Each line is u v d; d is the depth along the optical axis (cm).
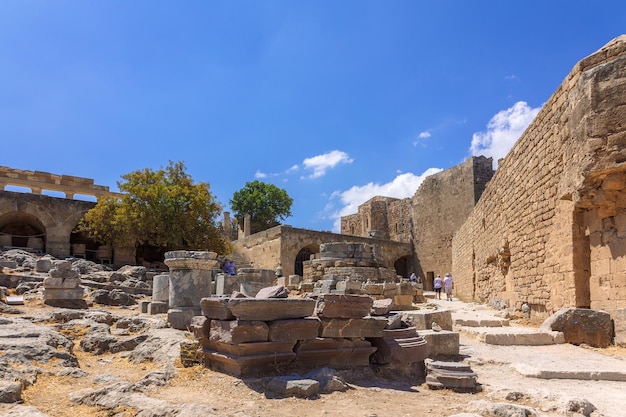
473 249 3125
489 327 1504
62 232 3888
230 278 2020
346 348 875
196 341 897
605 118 1158
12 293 1967
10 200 3731
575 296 1290
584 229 1296
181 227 3659
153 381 774
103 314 1495
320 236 4544
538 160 1628
